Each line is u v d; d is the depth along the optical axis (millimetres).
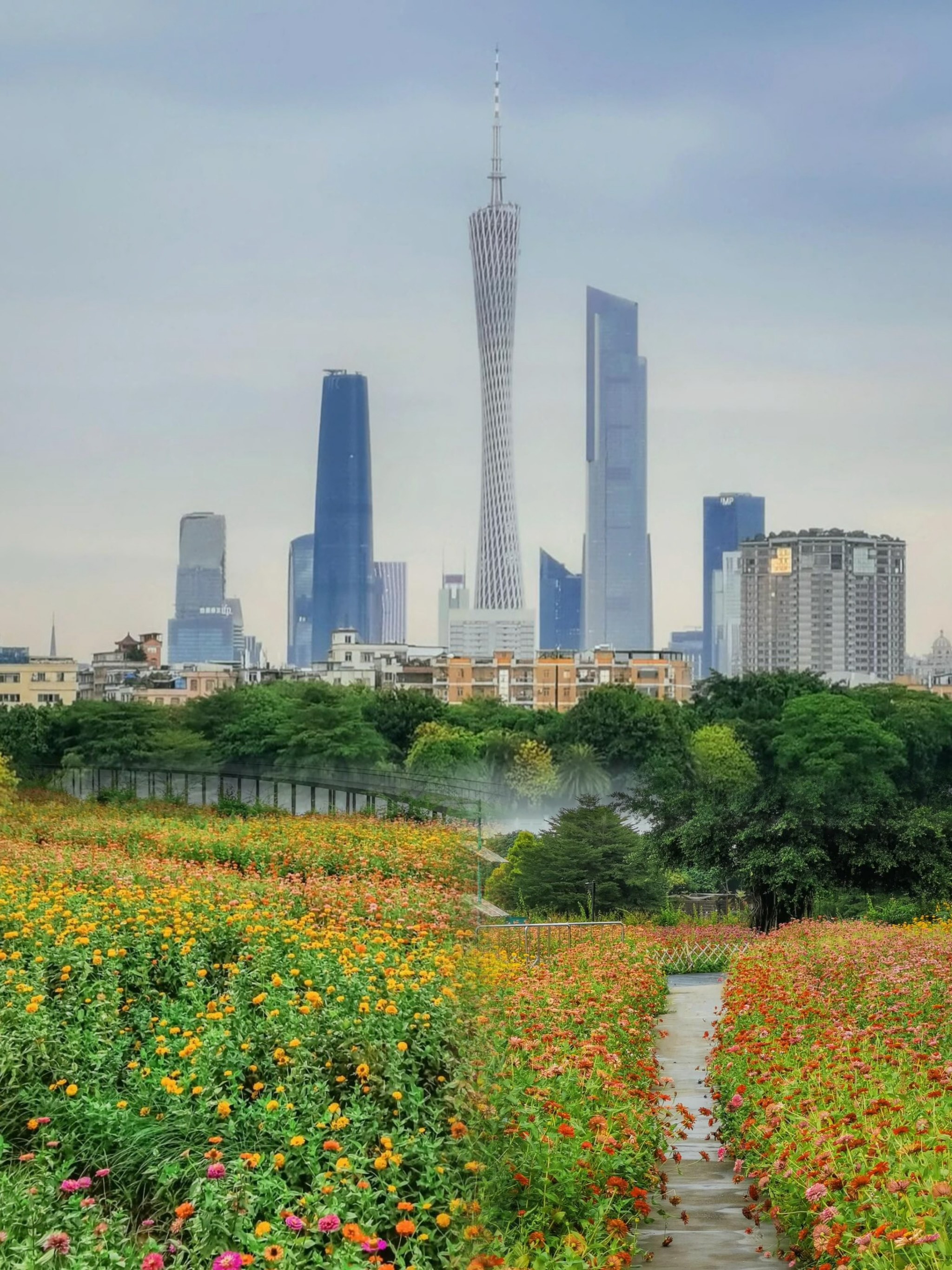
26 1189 9984
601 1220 10750
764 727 87688
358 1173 10406
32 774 112562
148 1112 12148
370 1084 12344
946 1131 11414
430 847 40125
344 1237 9344
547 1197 11016
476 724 122688
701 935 38438
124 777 111312
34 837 42031
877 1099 12719
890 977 21375
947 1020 18062
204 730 119062
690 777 65625
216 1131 11617
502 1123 11828
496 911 38000
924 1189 10195
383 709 120938
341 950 18562
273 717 110500
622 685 116875
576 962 26266
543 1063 14031
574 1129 11938
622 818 58812
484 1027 14891
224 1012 14523
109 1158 11469
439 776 93625
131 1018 15414
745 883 53750
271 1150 11250
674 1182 14273
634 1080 15086
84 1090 12562
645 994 24141
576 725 107562
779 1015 19109
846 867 53125
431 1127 11555
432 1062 13383
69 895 21062
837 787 56188
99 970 16656
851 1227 10242
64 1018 14562
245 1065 13086
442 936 24484
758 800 53344
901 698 86375
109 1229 9414
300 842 39000
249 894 23953
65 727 116688
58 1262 8812
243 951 17984
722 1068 17453
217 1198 9789
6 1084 12547
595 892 49375
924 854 52188
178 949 18031
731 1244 11969
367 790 81562
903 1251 9461
